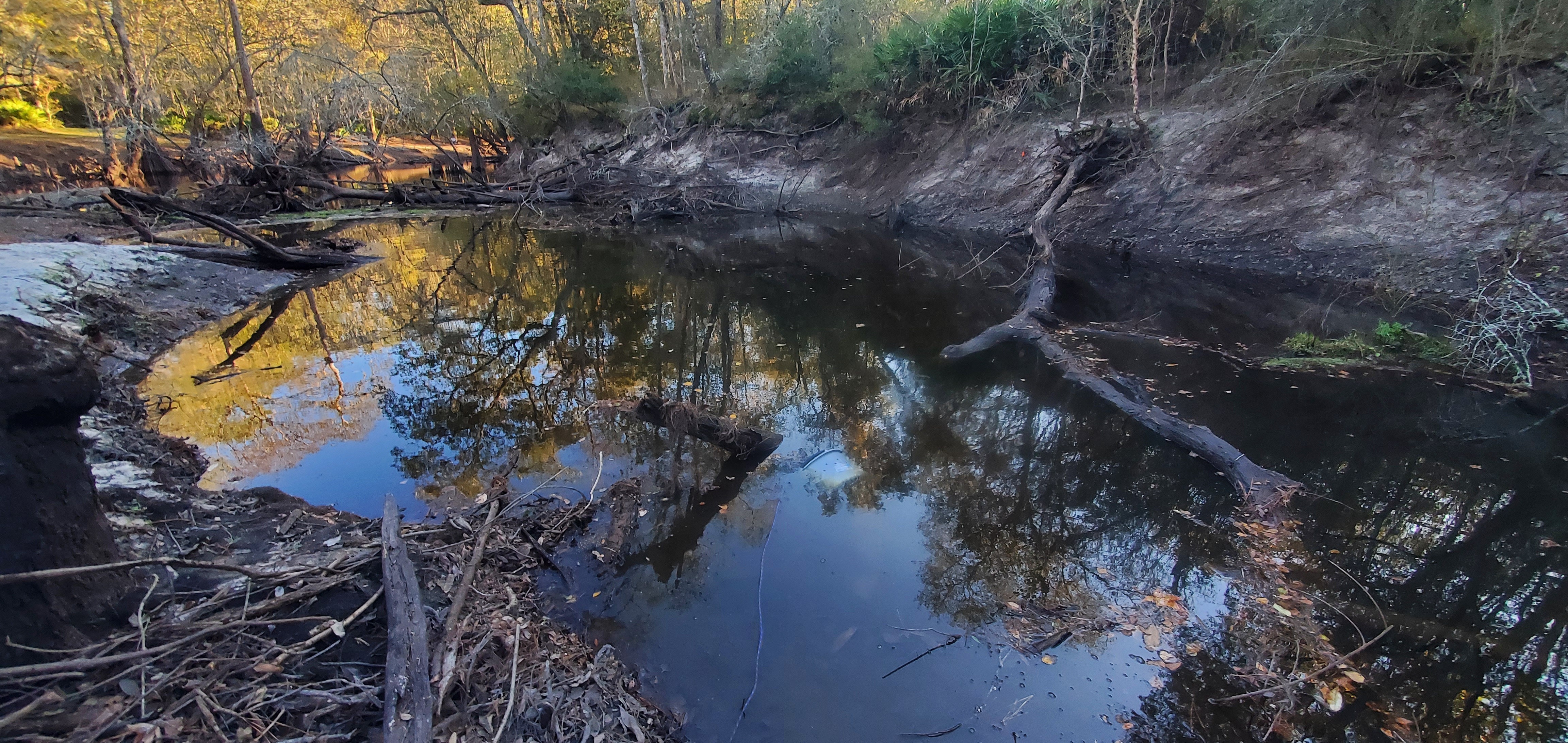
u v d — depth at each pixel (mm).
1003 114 13852
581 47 26250
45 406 2186
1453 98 8039
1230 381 5574
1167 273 8961
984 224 12680
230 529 3369
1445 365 5668
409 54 26766
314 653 2441
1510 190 7188
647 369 6508
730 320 8180
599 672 2652
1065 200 10805
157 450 4297
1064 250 10547
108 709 2004
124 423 4660
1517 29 7691
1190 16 11648
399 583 2641
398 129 28422
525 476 4266
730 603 3172
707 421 4457
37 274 6820
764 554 3549
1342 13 8766
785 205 17438
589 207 18609
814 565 3471
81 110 26703
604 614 3064
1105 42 12297
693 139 20938
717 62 22656
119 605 2428
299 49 24625
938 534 3770
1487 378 5414
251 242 9984
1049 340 6609
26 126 23281
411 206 17891
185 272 8664
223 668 2256
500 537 3471
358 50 29750
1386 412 4977
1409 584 3262
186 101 25406
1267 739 2432
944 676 2760
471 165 28234
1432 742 2395
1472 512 3824
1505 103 7617
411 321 8141
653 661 2807
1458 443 4547
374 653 2490
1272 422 4895
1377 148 8422
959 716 2568
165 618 2453
